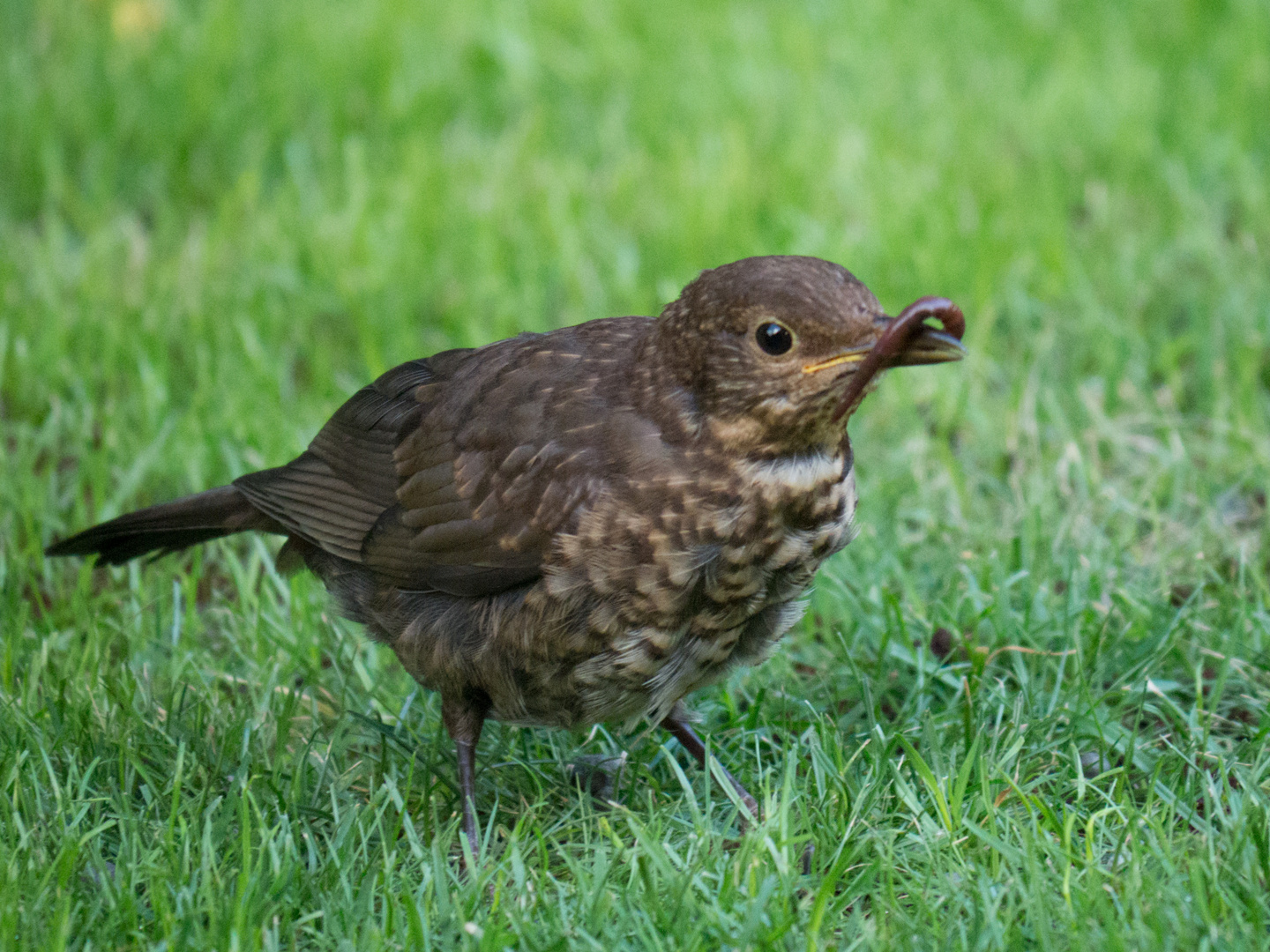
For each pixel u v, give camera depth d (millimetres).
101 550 8766
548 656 7070
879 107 14727
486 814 7758
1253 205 12953
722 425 6656
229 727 7879
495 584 7105
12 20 16438
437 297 12406
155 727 7934
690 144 14414
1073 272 12125
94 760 7344
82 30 16250
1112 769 7543
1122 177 13609
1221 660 8234
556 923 6465
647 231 13008
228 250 12750
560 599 6922
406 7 16516
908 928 6363
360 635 9000
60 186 13648
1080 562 9023
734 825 7547
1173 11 16656
